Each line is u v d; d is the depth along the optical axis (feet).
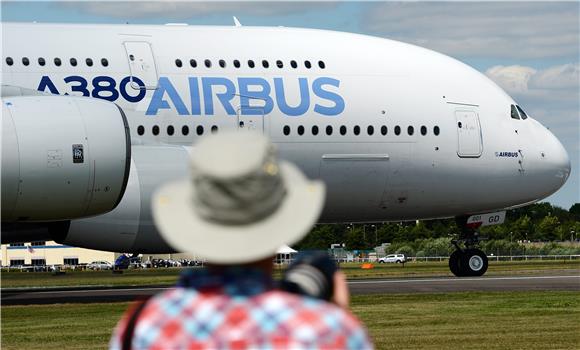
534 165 199.21
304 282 24.48
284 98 174.50
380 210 190.70
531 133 200.64
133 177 157.38
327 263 25.45
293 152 176.14
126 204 157.07
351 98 180.96
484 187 195.72
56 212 138.72
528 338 97.50
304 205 24.13
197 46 171.01
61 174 136.46
